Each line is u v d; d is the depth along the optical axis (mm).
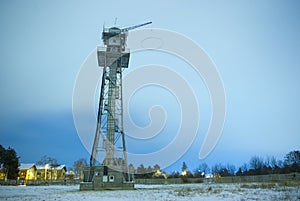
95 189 31750
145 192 26969
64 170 91188
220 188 31375
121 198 20484
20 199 20625
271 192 21766
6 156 65312
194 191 26688
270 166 79000
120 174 32594
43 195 24797
